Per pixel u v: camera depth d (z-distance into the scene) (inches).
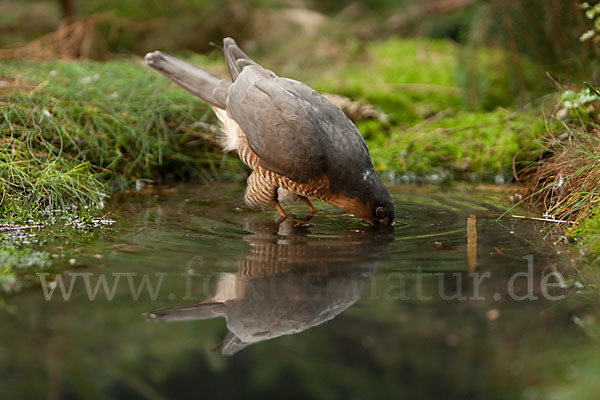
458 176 503.5
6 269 284.2
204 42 776.3
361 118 565.9
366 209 373.7
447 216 389.7
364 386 198.5
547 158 452.1
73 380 201.2
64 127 464.8
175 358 214.7
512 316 243.3
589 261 305.0
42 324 232.2
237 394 196.5
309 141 373.4
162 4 759.1
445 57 709.9
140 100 531.8
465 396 192.9
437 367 207.5
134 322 235.6
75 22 709.9
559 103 469.7
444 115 574.2
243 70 416.5
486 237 344.2
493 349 218.7
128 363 210.7
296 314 244.5
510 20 560.4
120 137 488.7
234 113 403.5
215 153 525.3
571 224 362.3
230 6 768.9
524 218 382.3
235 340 224.8
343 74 666.8
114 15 726.5
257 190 404.2
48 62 586.2
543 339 225.5
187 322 236.8
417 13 693.9
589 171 375.9
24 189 389.4
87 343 220.5
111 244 324.5
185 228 359.3
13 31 745.0
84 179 424.8
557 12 531.8
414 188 468.1
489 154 507.8
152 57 433.4
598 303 256.4
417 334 228.7
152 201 425.7
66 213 384.2
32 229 349.7
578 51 531.8
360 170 373.7
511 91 598.2
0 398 190.7
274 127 380.5
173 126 527.5
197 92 426.3
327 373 204.5
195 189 467.5
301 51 738.2
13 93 480.4
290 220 386.3
